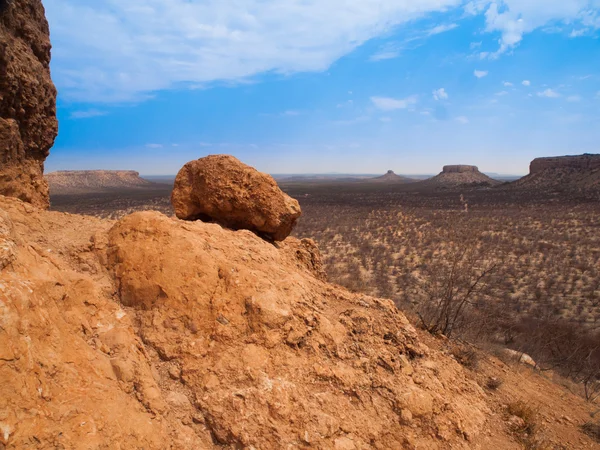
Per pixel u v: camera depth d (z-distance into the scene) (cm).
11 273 274
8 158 546
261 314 379
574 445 468
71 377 266
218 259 425
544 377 718
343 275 2238
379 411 366
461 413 413
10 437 210
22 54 572
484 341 786
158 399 309
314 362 378
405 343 456
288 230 645
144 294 385
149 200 7438
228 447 307
